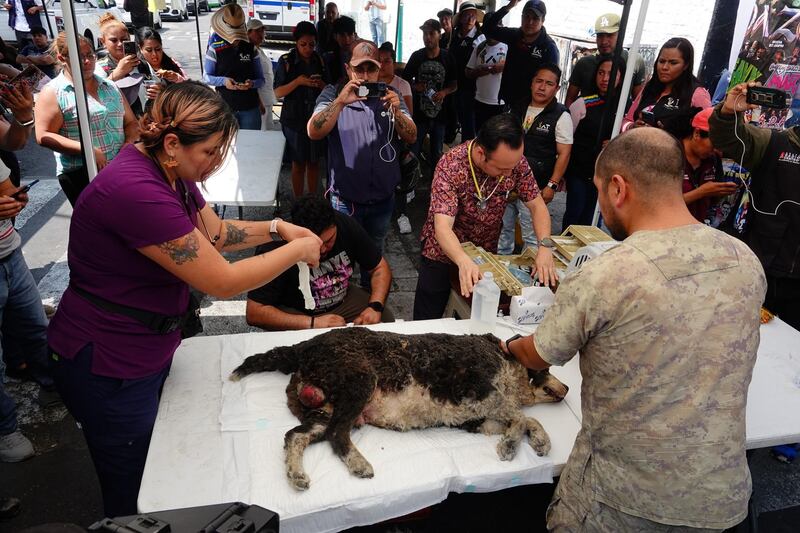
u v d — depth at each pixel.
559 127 3.90
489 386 1.71
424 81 5.91
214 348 2.10
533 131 3.96
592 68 4.66
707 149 3.08
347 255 2.80
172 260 1.51
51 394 2.92
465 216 2.72
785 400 1.97
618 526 1.36
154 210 1.46
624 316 1.23
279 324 2.58
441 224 2.48
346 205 3.58
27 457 2.57
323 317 2.62
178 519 0.96
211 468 1.57
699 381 1.23
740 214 3.02
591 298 1.27
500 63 5.98
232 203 3.51
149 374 1.72
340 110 3.31
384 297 2.83
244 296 3.98
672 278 1.22
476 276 2.29
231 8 5.17
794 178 2.60
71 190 2.87
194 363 2.00
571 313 1.31
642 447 1.28
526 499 2.40
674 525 1.31
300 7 12.45
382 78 4.62
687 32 5.38
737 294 1.23
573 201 4.30
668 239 1.26
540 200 2.78
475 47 6.25
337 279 2.77
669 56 3.60
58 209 5.18
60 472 2.54
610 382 1.30
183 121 1.43
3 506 2.29
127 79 4.02
